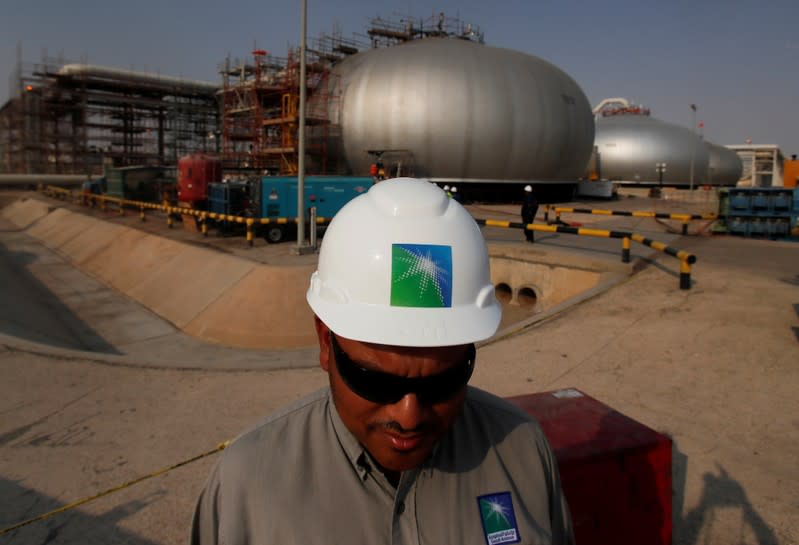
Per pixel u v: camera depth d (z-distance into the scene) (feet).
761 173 266.77
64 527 11.22
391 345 3.90
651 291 32.07
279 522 3.99
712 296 30.19
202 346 37.37
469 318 4.17
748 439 14.75
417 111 109.91
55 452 14.40
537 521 4.48
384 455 3.96
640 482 8.81
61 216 106.32
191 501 12.11
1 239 100.48
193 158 77.00
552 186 127.34
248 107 128.98
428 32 143.33
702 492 12.32
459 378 4.05
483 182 114.73
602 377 19.49
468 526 4.21
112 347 37.91
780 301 28.73
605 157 202.90
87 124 172.04
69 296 54.54
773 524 11.18
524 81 115.44
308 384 19.54
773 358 20.74
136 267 60.34
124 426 15.99
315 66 116.67
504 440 4.68
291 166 111.65
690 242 54.49
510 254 46.16
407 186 4.62
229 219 58.54
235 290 42.09
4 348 22.54
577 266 41.09
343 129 117.08
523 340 23.95
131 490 12.54
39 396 18.15
